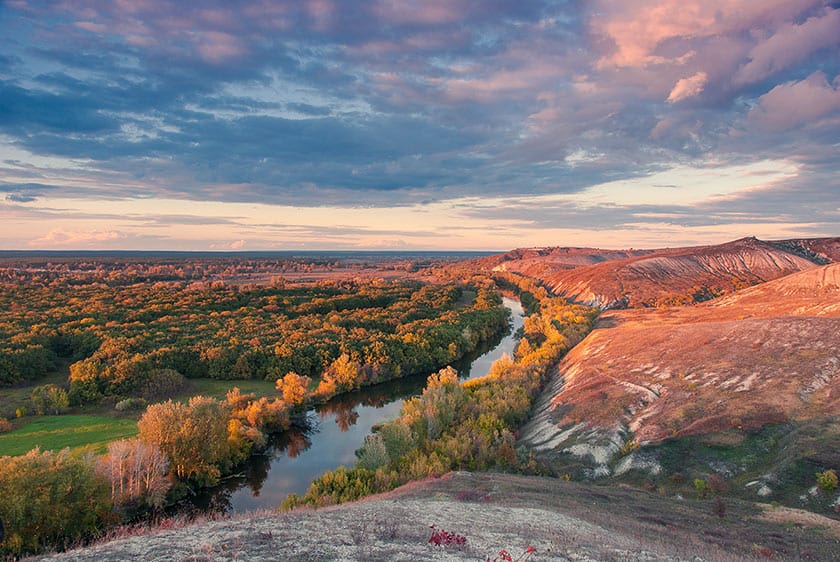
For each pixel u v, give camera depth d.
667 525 27.70
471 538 19.48
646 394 59.12
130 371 74.88
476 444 50.56
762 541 25.77
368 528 19.69
